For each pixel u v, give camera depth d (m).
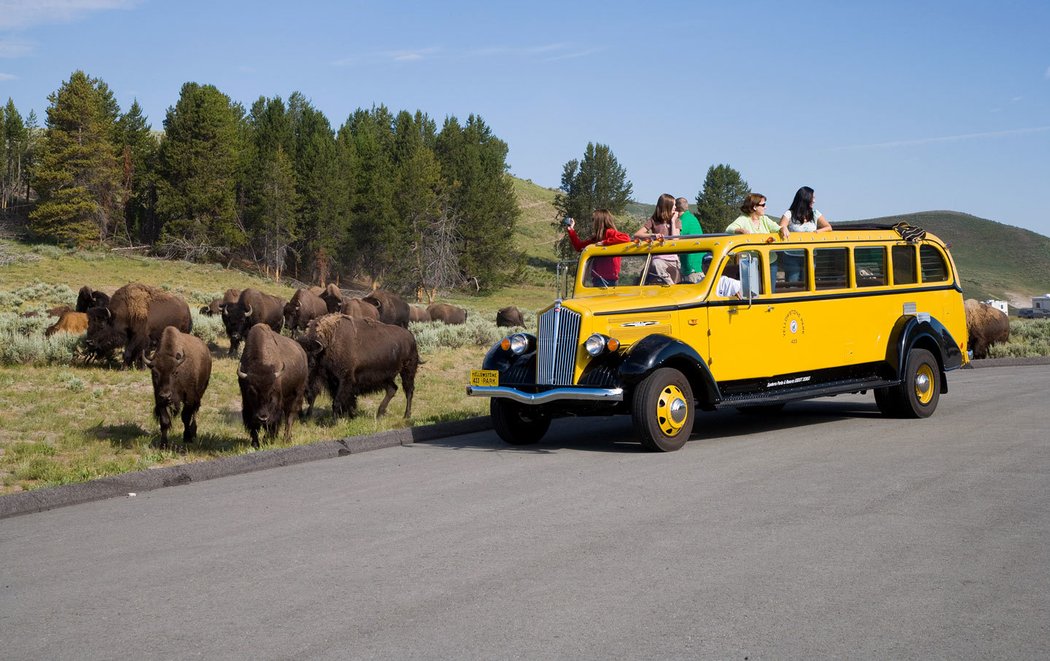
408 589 5.26
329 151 91.81
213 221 85.50
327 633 4.59
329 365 12.33
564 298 10.28
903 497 7.25
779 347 10.95
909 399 11.79
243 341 23.56
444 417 12.68
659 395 9.62
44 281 56.06
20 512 7.60
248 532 6.70
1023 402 13.08
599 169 116.06
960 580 5.18
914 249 12.71
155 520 7.20
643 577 5.36
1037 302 89.94
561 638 4.45
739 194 117.69
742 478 8.16
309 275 94.56
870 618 4.62
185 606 5.05
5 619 4.92
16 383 15.37
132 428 12.05
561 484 8.11
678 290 10.43
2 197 111.06
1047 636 4.34
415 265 91.12
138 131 103.25
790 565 5.53
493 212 101.31
